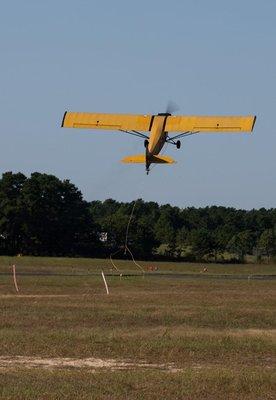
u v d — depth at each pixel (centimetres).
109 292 11431
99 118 10644
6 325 7212
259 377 4666
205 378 4628
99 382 4506
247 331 7069
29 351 5688
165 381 4569
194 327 7381
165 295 10931
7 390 4194
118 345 5931
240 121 10275
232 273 19138
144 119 10556
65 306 8919
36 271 17438
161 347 5862
